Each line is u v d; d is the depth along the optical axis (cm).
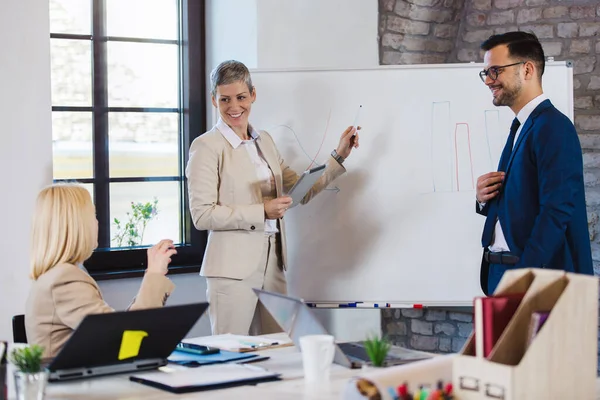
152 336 194
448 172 364
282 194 349
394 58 438
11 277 335
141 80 409
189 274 411
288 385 182
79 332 178
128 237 406
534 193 288
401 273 366
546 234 276
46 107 341
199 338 244
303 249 365
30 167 338
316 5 405
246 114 328
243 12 397
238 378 186
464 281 366
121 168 404
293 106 364
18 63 334
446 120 364
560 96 360
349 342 230
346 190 364
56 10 385
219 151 323
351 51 416
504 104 301
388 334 452
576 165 282
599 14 414
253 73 364
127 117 405
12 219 335
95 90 396
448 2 439
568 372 152
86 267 387
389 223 365
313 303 366
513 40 294
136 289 393
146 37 410
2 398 169
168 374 192
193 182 321
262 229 317
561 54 425
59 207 217
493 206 305
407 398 147
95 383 187
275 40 395
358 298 366
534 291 154
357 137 350
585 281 155
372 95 364
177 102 421
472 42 453
